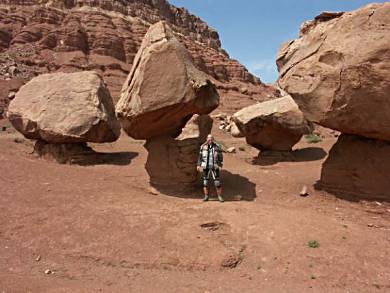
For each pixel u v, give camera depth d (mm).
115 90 37250
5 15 44719
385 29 7617
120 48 46156
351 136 9375
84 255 5891
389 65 7391
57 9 47625
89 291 4613
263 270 5527
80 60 41156
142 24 53938
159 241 6305
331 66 8406
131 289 4836
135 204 8367
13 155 14734
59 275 5312
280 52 10797
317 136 23641
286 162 15297
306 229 6805
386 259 5738
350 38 8109
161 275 5336
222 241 6395
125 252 5961
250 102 49438
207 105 8992
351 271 5387
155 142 10438
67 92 15164
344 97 8094
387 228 7227
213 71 56781
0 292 4332
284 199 9445
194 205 8375
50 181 10273
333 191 9461
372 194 8500
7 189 9180
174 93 8617
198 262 5664
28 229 6852
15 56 39000
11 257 5863
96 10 50312
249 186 10781
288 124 15234
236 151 20266
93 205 8195
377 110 7793
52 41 42531
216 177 8992
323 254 5867
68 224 7020
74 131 14242
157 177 10305
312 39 9336
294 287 5000
